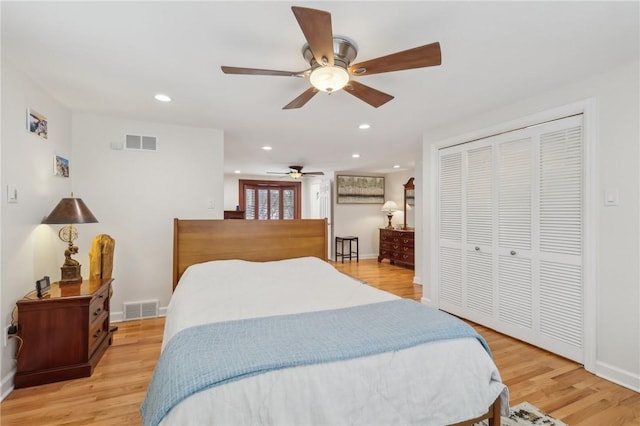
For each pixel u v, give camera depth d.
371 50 1.81
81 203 2.48
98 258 2.72
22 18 1.51
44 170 2.47
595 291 2.22
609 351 2.15
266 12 1.47
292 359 1.19
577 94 2.28
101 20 1.53
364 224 7.70
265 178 8.38
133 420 1.76
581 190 2.29
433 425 1.33
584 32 1.64
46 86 2.36
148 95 2.54
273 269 2.80
